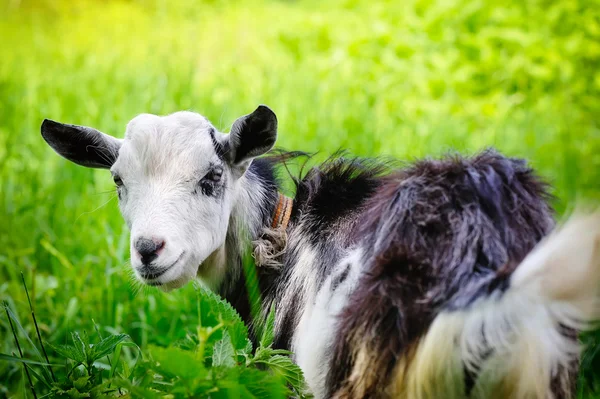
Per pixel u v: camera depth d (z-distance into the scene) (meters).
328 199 3.86
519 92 8.84
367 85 8.82
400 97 8.53
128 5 13.97
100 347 3.48
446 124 7.83
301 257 3.77
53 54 11.09
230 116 7.63
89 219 6.21
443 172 3.29
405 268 3.08
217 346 3.24
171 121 3.69
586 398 4.18
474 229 3.06
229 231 3.88
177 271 3.50
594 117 8.39
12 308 4.76
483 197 3.15
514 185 3.22
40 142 7.52
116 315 5.05
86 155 3.99
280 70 9.52
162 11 12.96
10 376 4.60
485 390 2.89
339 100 8.41
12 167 7.07
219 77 9.31
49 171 6.91
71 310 4.92
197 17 12.88
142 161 3.59
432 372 2.92
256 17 12.67
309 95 8.51
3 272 5.68
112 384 3.27
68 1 13.95
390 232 3.22
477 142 7.50
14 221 6.07
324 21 10.57
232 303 3.96
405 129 7.80
